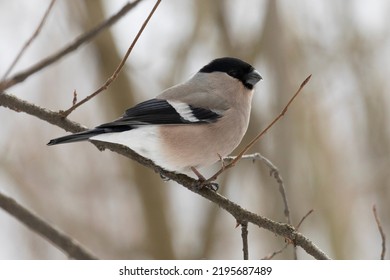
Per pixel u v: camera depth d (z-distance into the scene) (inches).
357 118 545.6
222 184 486.3
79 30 488.1
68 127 291.0
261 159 310.5
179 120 319.0
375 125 542.6
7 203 323.3
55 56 216.7
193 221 514.3
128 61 489.1
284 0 519.8
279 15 479.2
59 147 533.0
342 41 531.2
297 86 511.2
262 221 274.7
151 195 490.0
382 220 530.3
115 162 535.5
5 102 290.0
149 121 313.4
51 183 524.4
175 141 315.3
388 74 548.4
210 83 341.4
